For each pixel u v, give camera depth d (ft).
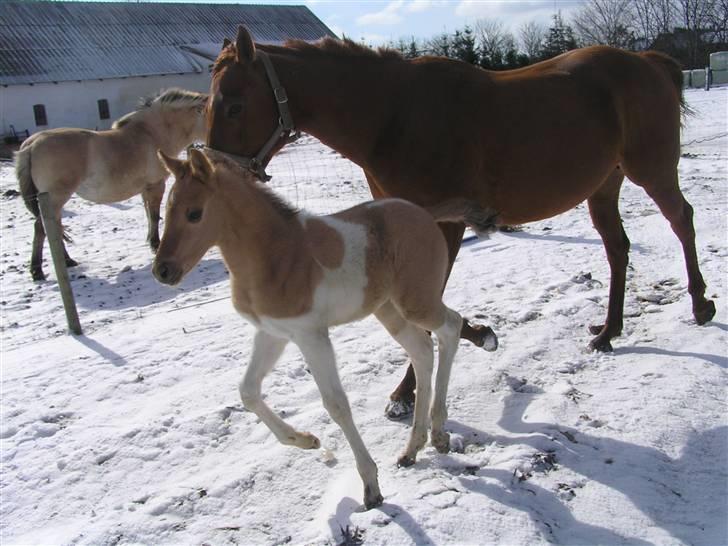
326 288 10.96
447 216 12.96
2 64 101.04
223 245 10.92
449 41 109.40
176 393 15.99
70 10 117.39
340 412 10.81
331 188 40.57
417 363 12.44
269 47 14.96
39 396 16.42
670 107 16.85
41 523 11.73
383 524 10.38
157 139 31.22
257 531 10.91
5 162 74.23
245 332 19.61
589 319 18.28
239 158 14.29
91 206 43.52
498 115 14.57
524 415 13.53
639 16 141.08
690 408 13.14
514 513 10.50
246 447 13.42
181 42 121.08
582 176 15.55
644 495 10.83
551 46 144.87
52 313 23.89
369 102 14.40
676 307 18.34
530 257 24.49
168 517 11.40
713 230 25.17
